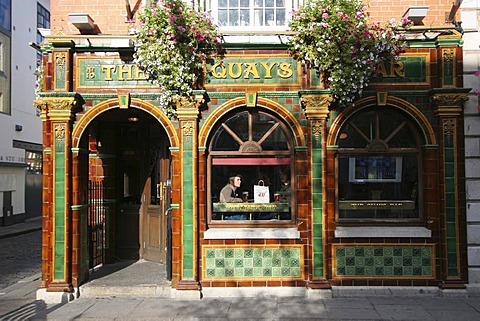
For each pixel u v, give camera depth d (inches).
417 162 345.7
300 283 333.7
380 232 334.0
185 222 332.5
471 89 328.5
